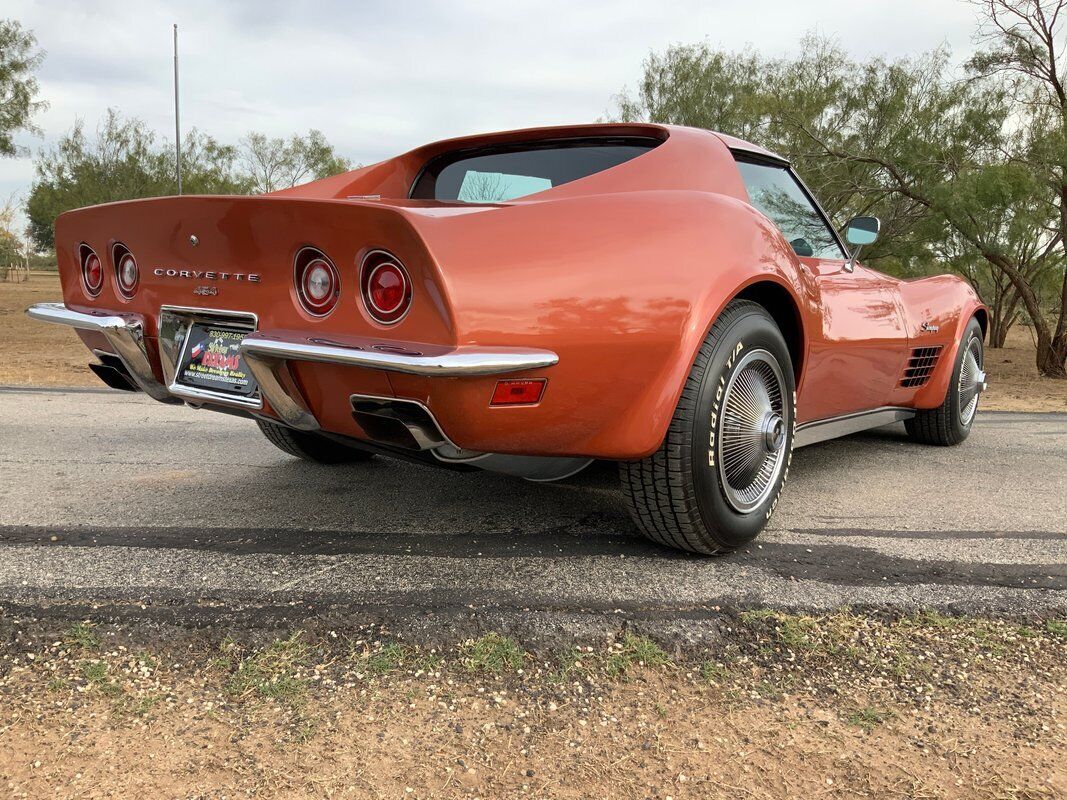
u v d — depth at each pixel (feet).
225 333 7.28
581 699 5.38
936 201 36.40
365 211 5.64
